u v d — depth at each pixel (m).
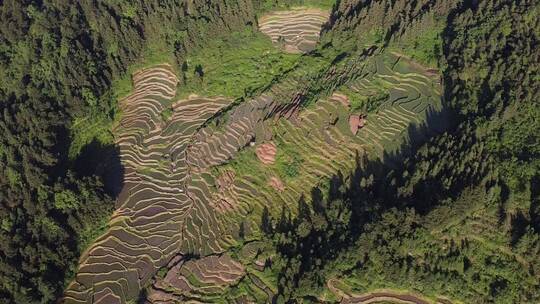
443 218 59.38
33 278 63.09
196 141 79.25
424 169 64.19
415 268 59.34
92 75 80.81
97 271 68.19
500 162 62.84
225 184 74.00
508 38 72.94
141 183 76.00
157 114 82.81
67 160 76.19
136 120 81.88
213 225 71.12
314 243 64.94
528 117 65.31
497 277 57.84
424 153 66.00
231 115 80.75
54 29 83.00
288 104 79.88
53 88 77.50
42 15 82.88
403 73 78.62
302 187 71.62
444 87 75.75
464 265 59.19
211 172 75.56
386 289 60.16
